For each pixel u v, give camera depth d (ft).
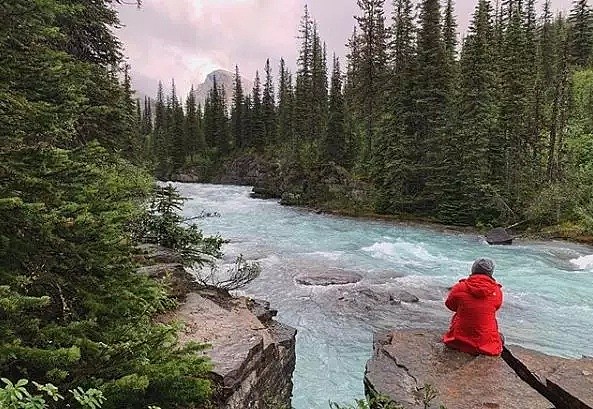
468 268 54.95
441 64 102.12
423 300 42.52
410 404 16.90
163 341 13.76
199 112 285.02
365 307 40.22
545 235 77.61
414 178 101.81
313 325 36.50
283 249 63.21
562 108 101.91
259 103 215.72
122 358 12.22
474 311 21.29
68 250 12.46
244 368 18.31
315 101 166.81
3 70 12.46
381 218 97.45
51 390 8.05
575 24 163.73
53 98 14.28
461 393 17.61
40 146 12.47
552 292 45.52
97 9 32.27
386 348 21.67
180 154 235.81
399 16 123.34
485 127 92.58
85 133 29.58
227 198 140.77
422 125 103.60
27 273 12.17
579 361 20.35
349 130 135.44
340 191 114.83
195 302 24.12
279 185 140.97
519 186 91.04
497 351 21.18
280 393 23.21
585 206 81.00
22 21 12.51
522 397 17.35
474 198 90.12
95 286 13.43
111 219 13.11
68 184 13.14
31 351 10.11
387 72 124.98
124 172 26.94
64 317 12.21
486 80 93.61
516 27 118.52
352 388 27.76
